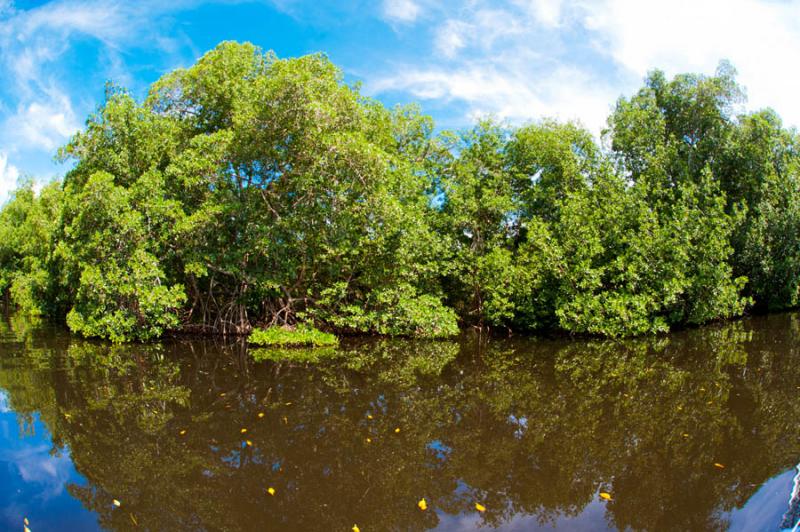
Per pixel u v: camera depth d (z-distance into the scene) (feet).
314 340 48.62
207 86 53.42
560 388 32.45
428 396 30.66
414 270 55.21
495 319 55.93
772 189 67.46
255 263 53.26
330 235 50.19
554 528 15.76
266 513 16.70
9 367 38.55
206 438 23.53
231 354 44.04
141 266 46.57
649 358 42.14
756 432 23.86
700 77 67.26
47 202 82.48
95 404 28.84
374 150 45.44
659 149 63.05
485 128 65.26
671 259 54.19
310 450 22.22
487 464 20.84
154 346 48.01
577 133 62.44
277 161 49.55
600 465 20.59
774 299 73.31
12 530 15.62
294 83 42.55
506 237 62.23
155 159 52.03
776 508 16.31
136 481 19.10
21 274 97.81
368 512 16.84
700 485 18.57
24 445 22.62
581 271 51.24
